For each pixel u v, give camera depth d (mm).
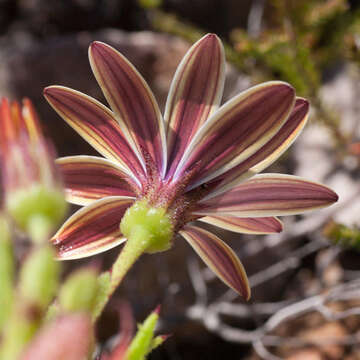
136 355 184
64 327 137
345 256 414
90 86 423
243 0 505
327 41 397
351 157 414
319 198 203
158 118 205
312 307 346
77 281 155
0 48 472
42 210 157
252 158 203
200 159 203
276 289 417
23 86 420
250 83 428
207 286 404
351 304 379
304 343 364
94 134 208
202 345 398
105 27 524
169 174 203
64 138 411
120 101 205
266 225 213
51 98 207
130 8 521
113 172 207
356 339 355
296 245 430
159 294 386
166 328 372
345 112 442
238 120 200
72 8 517
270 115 199
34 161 159
